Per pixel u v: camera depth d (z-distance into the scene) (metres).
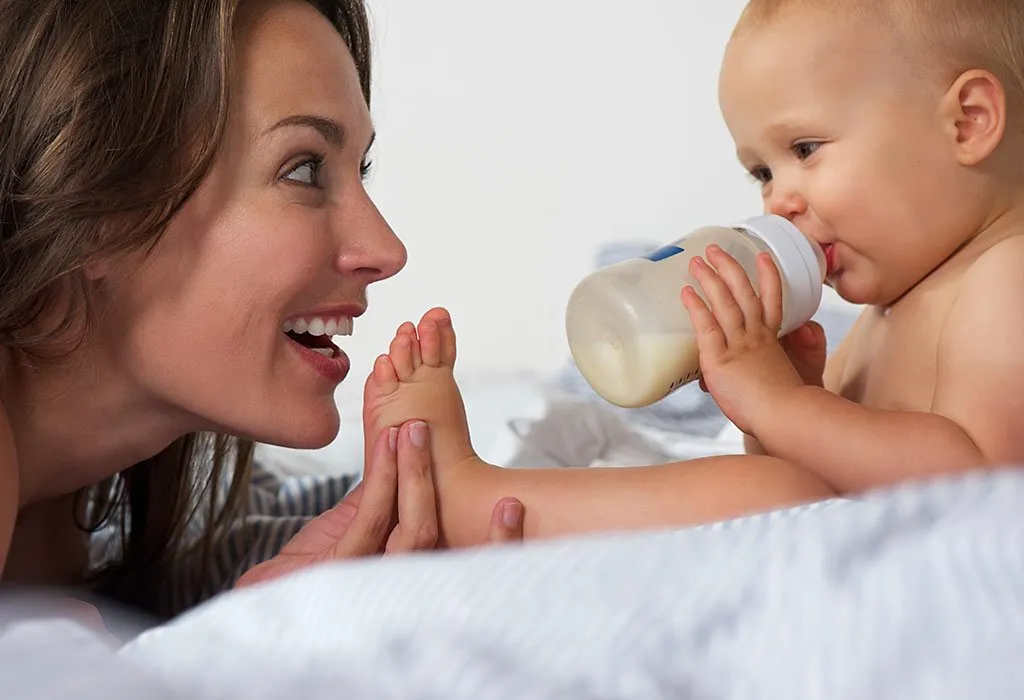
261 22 1.04
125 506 1.31
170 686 0.39
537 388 1.80
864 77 1.13
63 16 0.99
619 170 3.00
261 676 0.39
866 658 0.37
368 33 1.26
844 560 0.42
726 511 0.87
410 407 1.00
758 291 1.05
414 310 3.11
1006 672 0.35
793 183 1.18
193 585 1.29
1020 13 1.15
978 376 1.01
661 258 1.06
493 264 3.07
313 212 1.04
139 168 0.96
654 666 0.39
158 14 1.00
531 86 3.03
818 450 1.00
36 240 0.96
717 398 1.03
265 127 1.01
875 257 1.15
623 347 1.04
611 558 0.46
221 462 1.29
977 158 1.12
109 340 1.01
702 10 2.92
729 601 0.41
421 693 0.37
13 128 0.98
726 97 1.23
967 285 1.06
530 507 0.94
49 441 1.06
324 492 1.52
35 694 0.36
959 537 0.42
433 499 0.98
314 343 1.14
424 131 3.08
